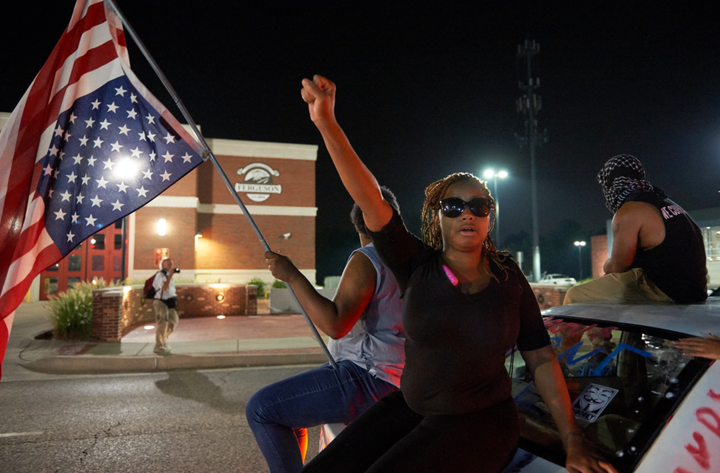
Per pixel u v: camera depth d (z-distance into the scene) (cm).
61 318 1035
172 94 306
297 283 209
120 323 1044
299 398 220
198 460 426
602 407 210
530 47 2683
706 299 287
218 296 1653
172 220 2498
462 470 156
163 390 676
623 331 227
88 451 446
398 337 229
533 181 2656
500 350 165
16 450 448
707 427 168
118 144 322
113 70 331
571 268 7625
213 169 2777
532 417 218
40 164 316
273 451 221
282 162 2880
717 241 2411
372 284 221
